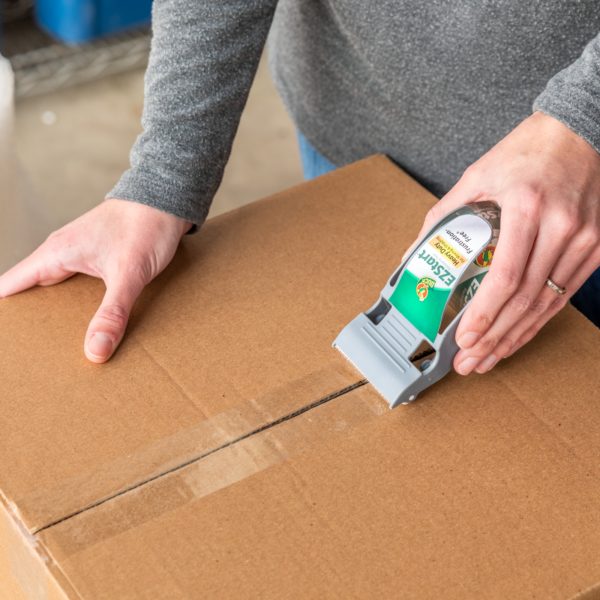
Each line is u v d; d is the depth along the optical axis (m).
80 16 2.22
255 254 0.86
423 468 0.70
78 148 2.12
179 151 0.85
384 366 0.74
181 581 0.62
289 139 2.24
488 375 0.77
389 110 0.98
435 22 0.87
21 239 1.26
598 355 0.79
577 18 0.82
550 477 0.69
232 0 0.84
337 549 0.64
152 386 0.75
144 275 0.82
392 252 0.88
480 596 0.62
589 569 0.64
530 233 0.71
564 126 0.75
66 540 0.64
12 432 0.71
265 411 0.73
